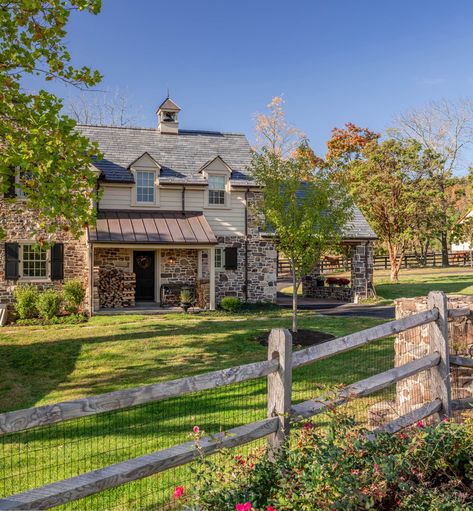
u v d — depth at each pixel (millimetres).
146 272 21047
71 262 19391
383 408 6246
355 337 4285
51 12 8719
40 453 5574
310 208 13289
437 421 4816
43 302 17250
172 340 12969
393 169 28469
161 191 21016
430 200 27984
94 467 5164
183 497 2969
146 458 3057
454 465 3619
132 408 7094
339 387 4035
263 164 14078
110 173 20438
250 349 11914
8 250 18453
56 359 11125
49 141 8477
